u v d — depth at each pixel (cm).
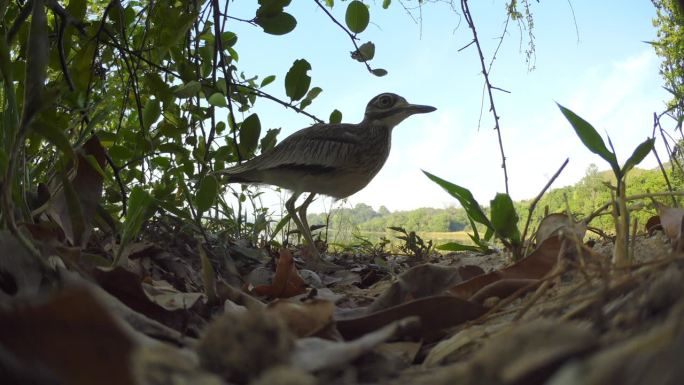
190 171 48
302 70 47
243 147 48
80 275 22
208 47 51
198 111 51
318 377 15
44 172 39
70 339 10
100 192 32
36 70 22
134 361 10
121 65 46
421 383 13
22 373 12
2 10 31
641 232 38
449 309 20
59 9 36
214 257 42
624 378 9
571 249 24
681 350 9
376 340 14
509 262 34
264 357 12
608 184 25
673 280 15
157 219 43
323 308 19
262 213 64
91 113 42
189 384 11
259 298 32
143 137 44
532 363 10
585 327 16
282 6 44
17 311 10
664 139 39
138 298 22
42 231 25
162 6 44
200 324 23
